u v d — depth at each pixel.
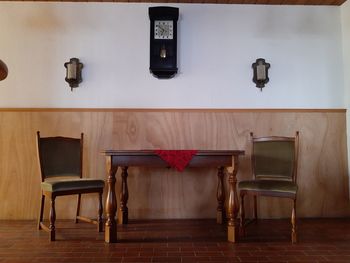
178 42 3.61
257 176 3.01
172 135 3.50
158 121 3.50
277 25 3.66
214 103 3.56
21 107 3.46
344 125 3.58
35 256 2.18
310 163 3.52
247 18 3.66
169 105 3.55
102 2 3.60
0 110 3.42
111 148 3.46
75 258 2.14
